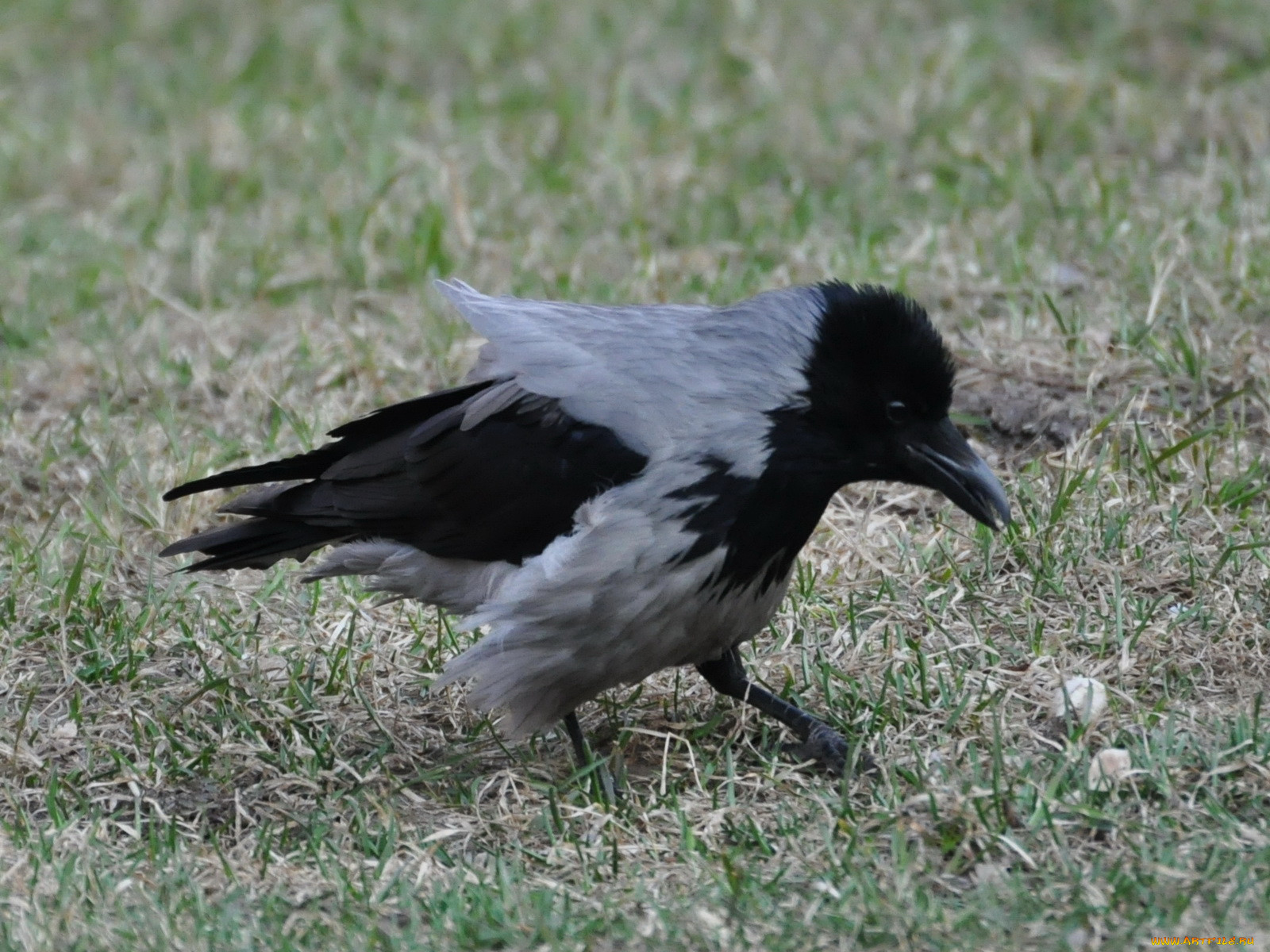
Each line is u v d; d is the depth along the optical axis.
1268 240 14.39
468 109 19.11
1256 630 9.91
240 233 16.78
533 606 8.72
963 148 17.09
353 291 15.76
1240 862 7.73
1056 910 7.52
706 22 20.73
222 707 9.84
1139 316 13.52
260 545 9.76
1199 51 19.19
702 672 9.55
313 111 19.16
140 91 20.38
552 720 9.18
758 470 8.74
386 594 11.02
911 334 8.73
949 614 10.39
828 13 20.61
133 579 11.49
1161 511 11.13
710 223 16.30
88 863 8.35
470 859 8.51
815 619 10.52
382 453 9.39
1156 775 8.47
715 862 8.20
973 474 8.88
